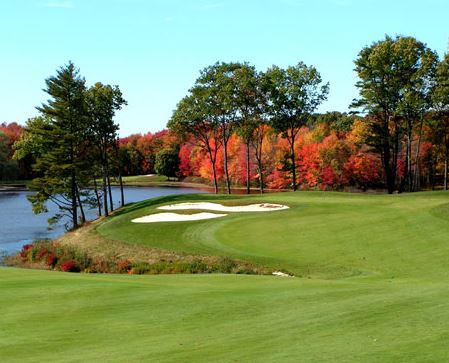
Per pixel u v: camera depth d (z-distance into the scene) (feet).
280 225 109.50
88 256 111.45
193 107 213.05
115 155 219.61
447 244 78.28
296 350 28.60
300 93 207.41
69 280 54.19
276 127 219.00
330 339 30.50
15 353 30.30
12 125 606.14
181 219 133.69
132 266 96.12
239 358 27.71
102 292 47.21
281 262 81.66
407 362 25.30
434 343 28.35
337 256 81.10
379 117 205.05
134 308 41.04
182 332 34.19
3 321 37.81
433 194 140.36
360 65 196.13
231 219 123.95
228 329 34.40
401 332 31.09
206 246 100.68
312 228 102.42
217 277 60.44
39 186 175.94
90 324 36.76
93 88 193.16
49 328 35.88
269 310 39.37
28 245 133.39
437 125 204.13
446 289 45.27
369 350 27.71
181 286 50.80
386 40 195.00
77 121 182.70
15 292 47.32
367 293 44.96
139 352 29.84
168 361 27.84
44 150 186.70
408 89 185.47
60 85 177.37
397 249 79.92
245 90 210.18
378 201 130.93
